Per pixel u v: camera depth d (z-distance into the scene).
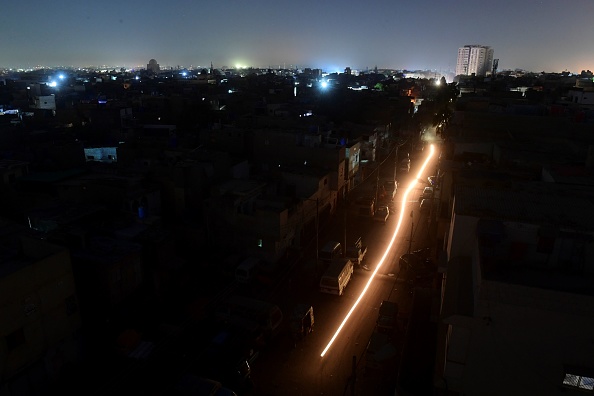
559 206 19.89
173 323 30.70
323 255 38.72
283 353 28.11
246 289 35.28
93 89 147.75
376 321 30.30
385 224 48.78
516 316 15.23
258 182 43.78
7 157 54.47
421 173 68.81
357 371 26.38
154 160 50.75
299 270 38.44
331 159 51.66
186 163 44.62
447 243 26.50
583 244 17.30
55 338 24.70
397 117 98.19
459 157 39.84
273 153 55.53
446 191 35.09
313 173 47.75
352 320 31.39
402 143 85.62
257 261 37.12
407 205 54.62
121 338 27.25
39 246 25.55
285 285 36.00
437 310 25.03
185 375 24.00
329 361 27.36
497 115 46.34
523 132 45.72
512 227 18.31
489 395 16.45
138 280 31.67
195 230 38.81
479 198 20.83
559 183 25.55
